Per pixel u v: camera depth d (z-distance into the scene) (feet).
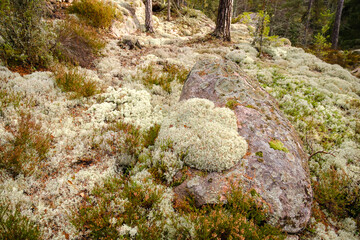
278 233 9.22
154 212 9.62
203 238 8.42
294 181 11.16
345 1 95.45
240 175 10.96
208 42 40.09
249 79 18.65
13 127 12.61
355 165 14.99
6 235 7.43
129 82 22.09
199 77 18.25
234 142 11.96
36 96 15.56
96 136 13.99
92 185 10.74
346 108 22.50
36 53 19.12
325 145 16.58
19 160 10.39
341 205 12.23
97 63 24.38
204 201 10.39
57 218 9.09
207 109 14.26
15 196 9.33
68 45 23.27
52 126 13.80
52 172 11.25
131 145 13.26
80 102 16.99
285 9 106.22
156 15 59.93
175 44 39.32
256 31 38.06
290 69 31.12
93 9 33.09
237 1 122.11
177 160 11.98
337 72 31.53
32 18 18.11
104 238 8.48
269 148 12.19
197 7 86.07
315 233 10.78
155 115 17.53
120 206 9.81
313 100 22.43
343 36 87.10
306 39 84.02
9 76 16.42
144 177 11.41
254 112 14.44
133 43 32.45
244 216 9.39
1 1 16.48
